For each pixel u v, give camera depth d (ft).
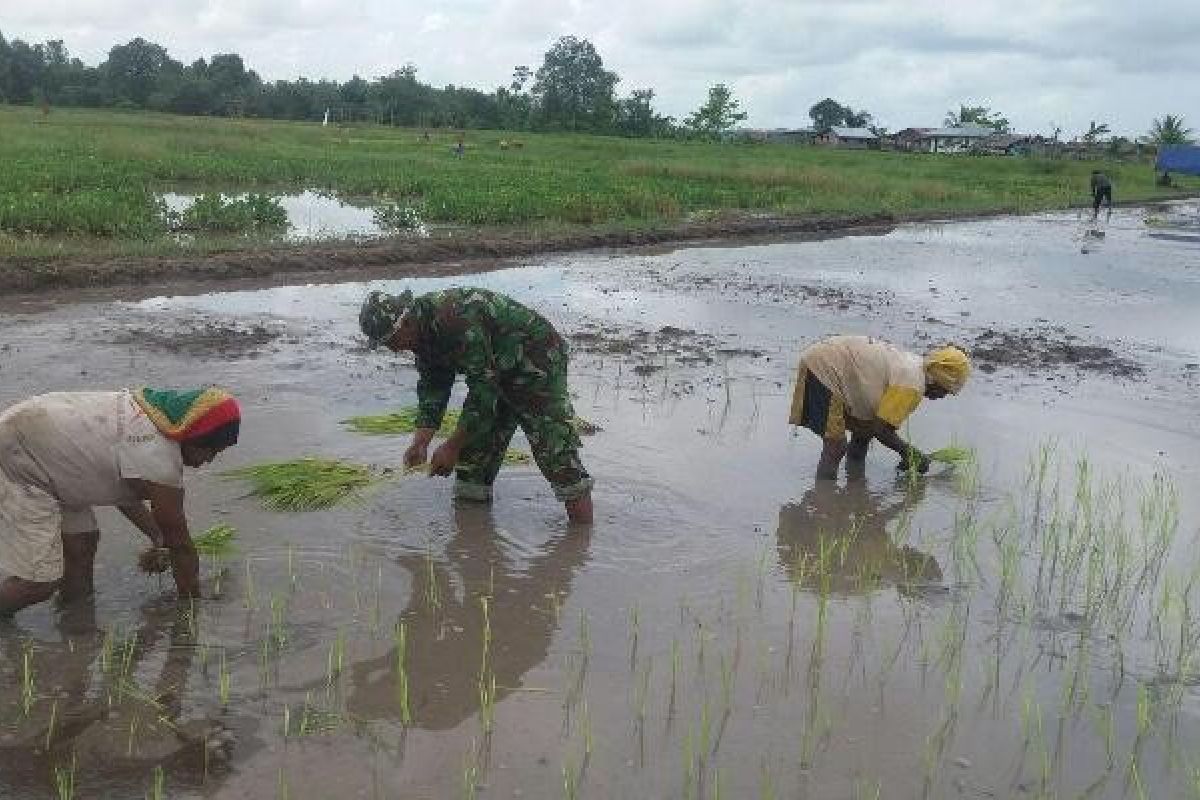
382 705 14.14
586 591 17.87
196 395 15.24
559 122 373.81
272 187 89.45
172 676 14.53
